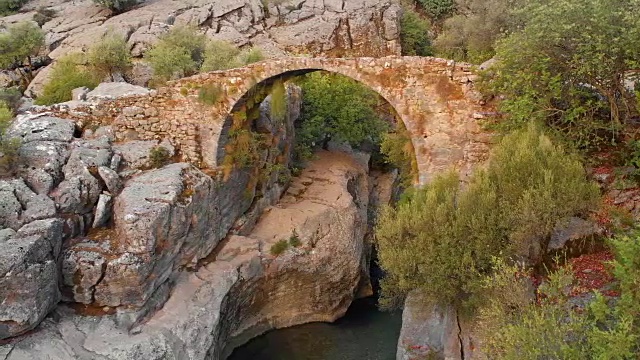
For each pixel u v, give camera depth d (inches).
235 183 775.7
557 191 435.2
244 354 721.6
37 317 526.0
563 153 480.7
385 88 602.5
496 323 392.8
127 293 581.3
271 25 1406.3
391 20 1425.9
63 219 593.0
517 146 482.6
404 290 534.0
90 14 1453.0
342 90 1128.2
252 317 768.3
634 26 468.4
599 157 538.6
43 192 610.5
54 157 648.4
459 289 498.0
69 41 1274.6
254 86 683.4
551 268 472.4
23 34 1204.5
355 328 789.9
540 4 546.0
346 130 1111.0
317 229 818.8
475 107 574.6
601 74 504.7
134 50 1240.2
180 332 593.9
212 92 696.4
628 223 460.4
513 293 393.1
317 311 805.9
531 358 321.7
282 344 747.4
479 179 487.2
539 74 542.9
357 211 908.0
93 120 732.0
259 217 844.6
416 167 624.1
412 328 585.9
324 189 940.0
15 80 1176.8
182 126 725.9
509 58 542.3
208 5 1423.5
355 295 875.4
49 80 1072.2
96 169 657.0
